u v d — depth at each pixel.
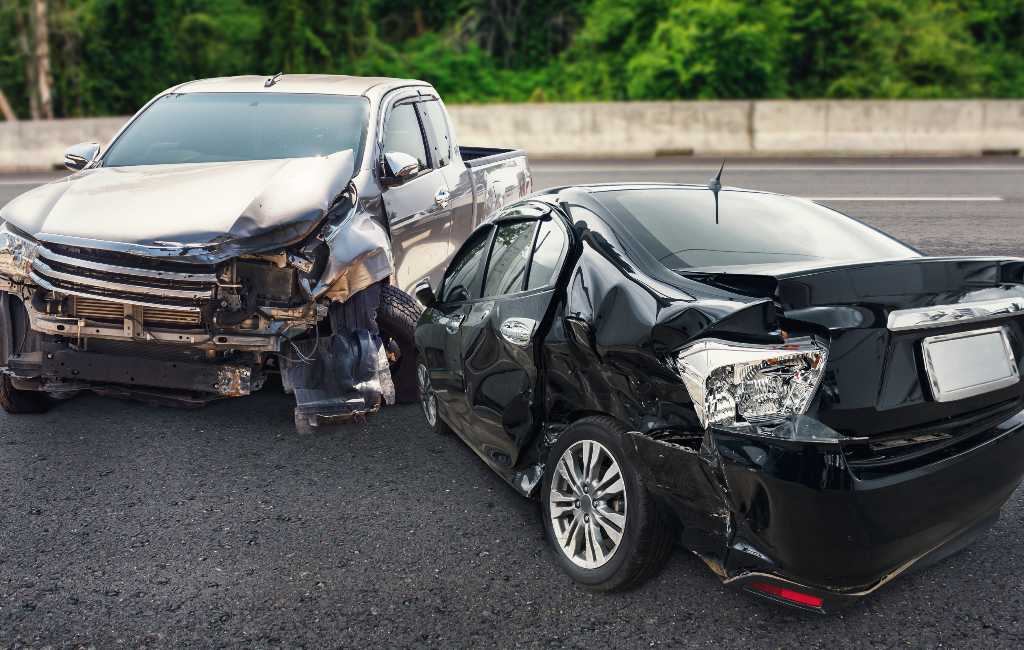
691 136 19.31
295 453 4.77
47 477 4.39
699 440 2.84
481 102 31.97
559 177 15.00
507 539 3.76
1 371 4.79
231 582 3.39
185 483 4.35
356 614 3.16
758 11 27.25
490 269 4.34
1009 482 3.07
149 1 30.88
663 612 3.15
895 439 2.80
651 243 3.39
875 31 28.39
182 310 4.40
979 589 3.31
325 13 31.33
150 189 4.79
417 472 4.53
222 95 6.34
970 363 2.93
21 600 3.25
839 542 2.61
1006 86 29.06
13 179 16.23
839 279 2.77
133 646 2.96
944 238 9.77
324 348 4.69
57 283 4.44
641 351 2.96
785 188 13.58
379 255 4.79
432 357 4.79
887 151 18.89
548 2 34.22
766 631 3.04
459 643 2.98
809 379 2.64
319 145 5.69
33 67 29.67
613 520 3.21
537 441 3.75
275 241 4.36
